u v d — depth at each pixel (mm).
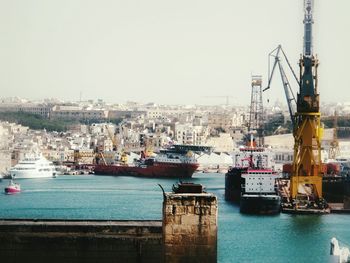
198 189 89375
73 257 99750
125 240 99812
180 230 86125
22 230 100250
